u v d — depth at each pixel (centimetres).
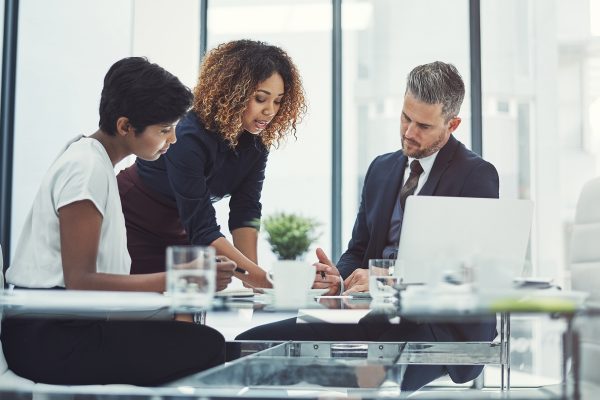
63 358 175
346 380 151
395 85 493
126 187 275
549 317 146
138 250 273
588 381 180
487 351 210
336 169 491
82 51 476
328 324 241
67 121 472
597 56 482
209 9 500
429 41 493
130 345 178
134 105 186
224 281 173
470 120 488
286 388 152
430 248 193
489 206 192
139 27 482
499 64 488
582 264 219
